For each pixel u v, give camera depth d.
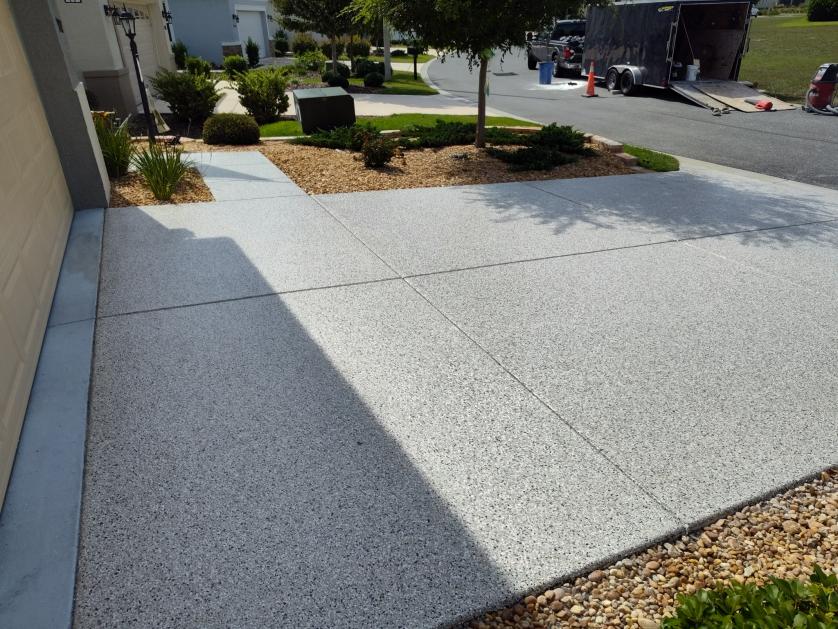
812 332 3.97
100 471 2.59
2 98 3.96
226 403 3.08
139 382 3.24
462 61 30.72
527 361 3.55
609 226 6.09
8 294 3.10
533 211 6.54
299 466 2.65
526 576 2.16
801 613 1.55
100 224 5.64
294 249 5.24
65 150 5.71
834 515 2.50
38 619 1.93
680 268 5.03
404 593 2.07
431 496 2.51
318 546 2.24
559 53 22.42
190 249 5.15
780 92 16.86
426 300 4.32
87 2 11.72
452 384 3.30
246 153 8.84
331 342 3.71
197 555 2.19
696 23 17.42
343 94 10.80
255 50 28.67
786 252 5.44
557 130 9.68
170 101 12.11
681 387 3.33
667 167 8.82
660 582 2.19
